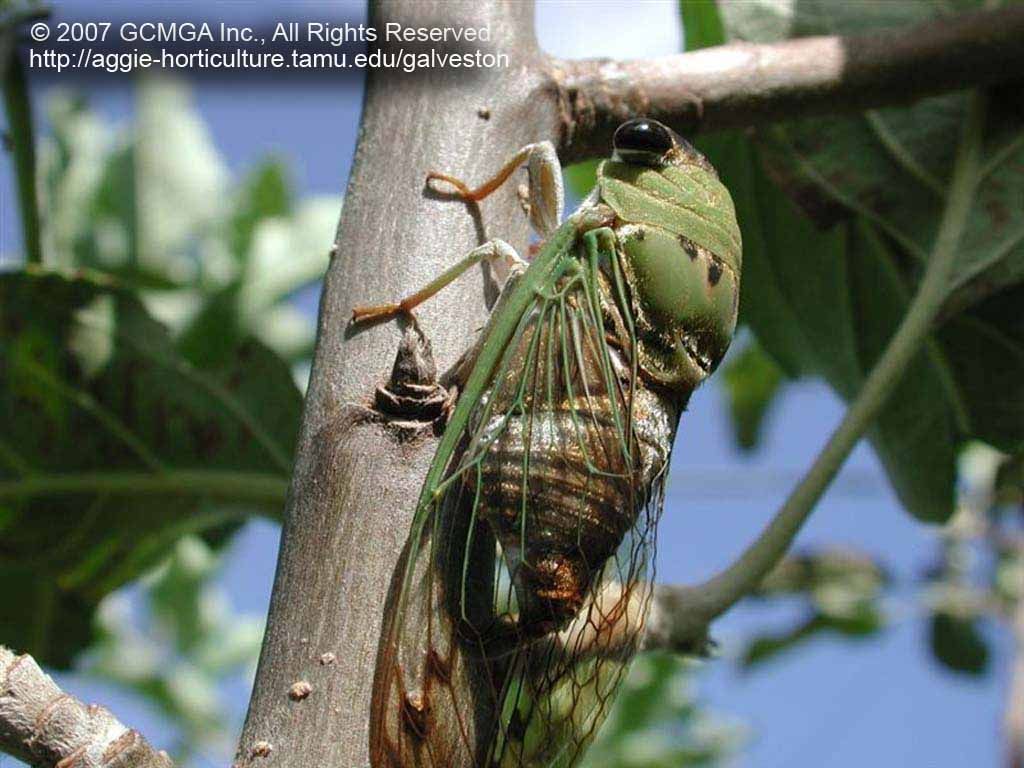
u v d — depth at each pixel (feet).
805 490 0.85
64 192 1.08
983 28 0.89
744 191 0.97
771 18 0.94
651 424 0.82
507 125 0.83
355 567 0.77
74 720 0.74
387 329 0.79
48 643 0.96
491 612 0.78
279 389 0.92
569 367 0.81
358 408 0.78
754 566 0.84
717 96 0.87
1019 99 0.92
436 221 0.81
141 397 0.92
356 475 0.77
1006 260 0.90
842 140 0.93
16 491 0.93
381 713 0.76
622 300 0.82
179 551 1.18
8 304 0.92
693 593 0.84
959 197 0.91
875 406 0.87
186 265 1.08
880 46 0.89
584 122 0.85
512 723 0.78
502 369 0.80
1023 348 0.94
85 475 0.93
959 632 1.22
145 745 0.74
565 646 0.79
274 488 0.92
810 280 0.97
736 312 0.84
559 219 0.82
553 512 0.80
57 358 0.92
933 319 0.90
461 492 0.78
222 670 1.19
